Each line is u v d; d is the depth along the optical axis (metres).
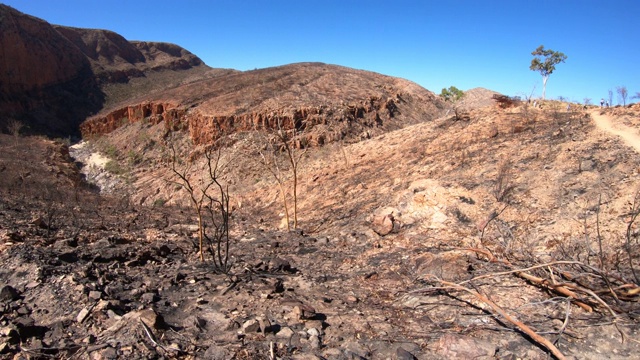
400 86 75.75
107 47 118.50
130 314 4.65
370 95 62.16
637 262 6.32
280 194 24.42
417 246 8.62
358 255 8.74
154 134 59.78
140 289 5.98
